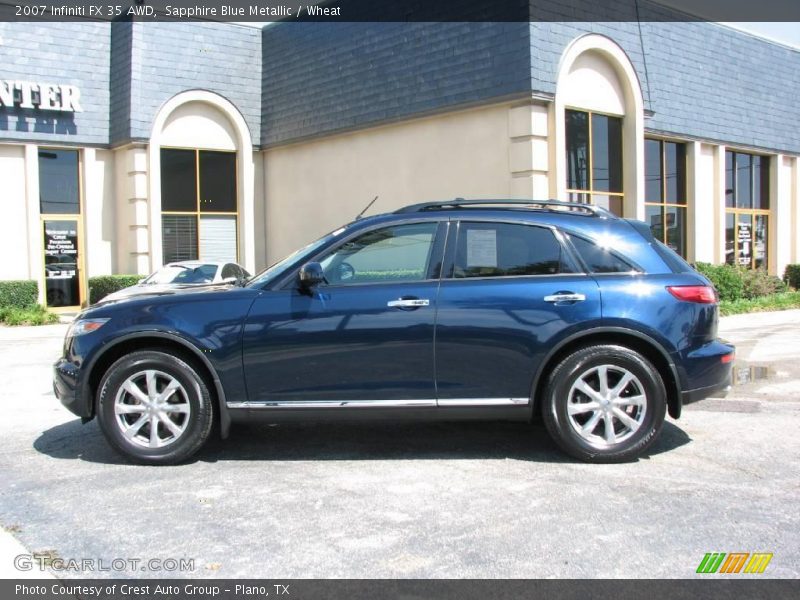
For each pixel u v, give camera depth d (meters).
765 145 19.80
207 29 18.77
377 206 16.25
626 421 5.11
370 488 4.72
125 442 5.23
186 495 4.63
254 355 5.14
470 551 3.75
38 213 17.44
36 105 17.12
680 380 5.13
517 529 4.03
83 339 5.31
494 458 5.34
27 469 5.20
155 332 5.18
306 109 17.94
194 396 5.19
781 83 20.50
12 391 8.16
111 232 18.58
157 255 17.89
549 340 5.06
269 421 5.23
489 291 5.12
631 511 4.27
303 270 5.07
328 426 6.34
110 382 5.21
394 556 3.71
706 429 6.08
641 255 5.27
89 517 4.27
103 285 17.17
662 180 17.53
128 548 3.84
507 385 5.11
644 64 15.55
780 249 20.89
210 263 13.25
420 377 5.11
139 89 17.52
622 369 5.08
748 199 20.23
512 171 13.35
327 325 5.11
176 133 18.48
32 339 13.12
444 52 14.39
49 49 17.42
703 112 17.86
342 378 5.13
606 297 5.08
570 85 13.95
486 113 13.80
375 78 16.00
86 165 18.05
